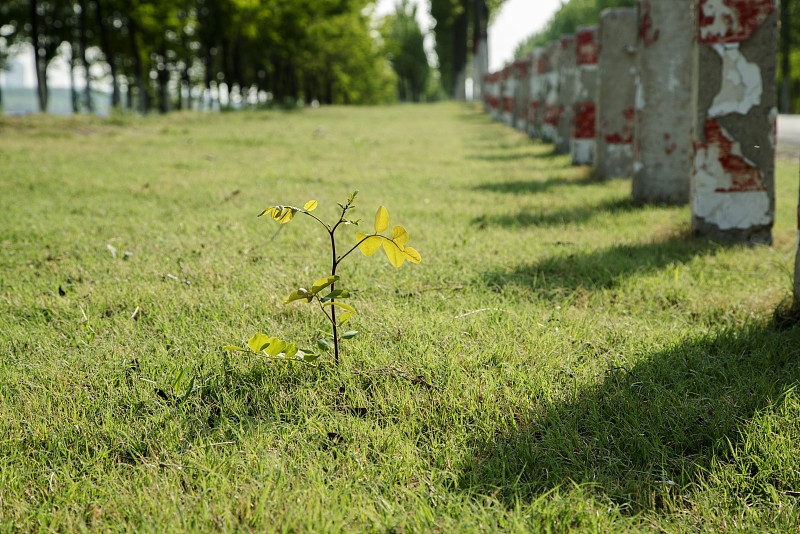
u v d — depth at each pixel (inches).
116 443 77.0
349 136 603.2
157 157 396.2
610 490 68.2
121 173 312.5
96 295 128.3
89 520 64.2
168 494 66.4
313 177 316.8
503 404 87.1
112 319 117.6
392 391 89.7
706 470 71.8
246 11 1146.0
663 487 68.9
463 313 122.6
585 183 322.3
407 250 80.4
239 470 71.5
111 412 83.5
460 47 1771.7
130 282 137.8
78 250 165.3
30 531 62.5
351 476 70.2
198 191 263.7
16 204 227.1
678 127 255.6
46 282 137.9
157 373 94.6
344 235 187.9
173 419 81.8
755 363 99.9
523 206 248.4
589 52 387.9
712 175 189.8
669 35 251.8
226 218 209.2
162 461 73.4
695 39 188.4
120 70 1347.2
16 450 75.3
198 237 181.6
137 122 672.4
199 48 1322.6
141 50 1212.5
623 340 110.0
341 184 299.9
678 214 235.8
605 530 61.9
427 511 63.4
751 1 180.4
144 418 82.9
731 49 183.6
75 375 93.4
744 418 80.9
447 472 70.6
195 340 106.6
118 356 100.3
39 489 69.2
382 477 70.3
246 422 82.0
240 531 60.7
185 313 120.5
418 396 89.2
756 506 67.0
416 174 341.1
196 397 87.5
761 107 185.5
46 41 1165.1
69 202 234.4
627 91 329.1
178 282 138.3
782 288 136.5
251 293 131.3
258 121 796.0
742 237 191.3
